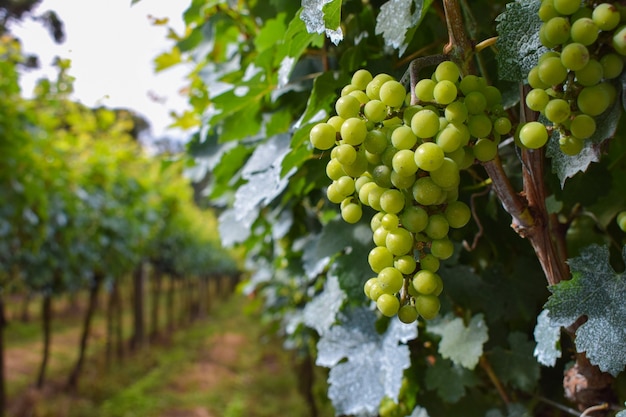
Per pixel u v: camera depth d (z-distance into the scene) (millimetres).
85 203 3332
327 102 574
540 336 511
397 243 357
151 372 5133
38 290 3590
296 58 514
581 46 310
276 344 6473
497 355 627
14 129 2096
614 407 453
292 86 717
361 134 353
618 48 313
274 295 1831
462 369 636
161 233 5660
